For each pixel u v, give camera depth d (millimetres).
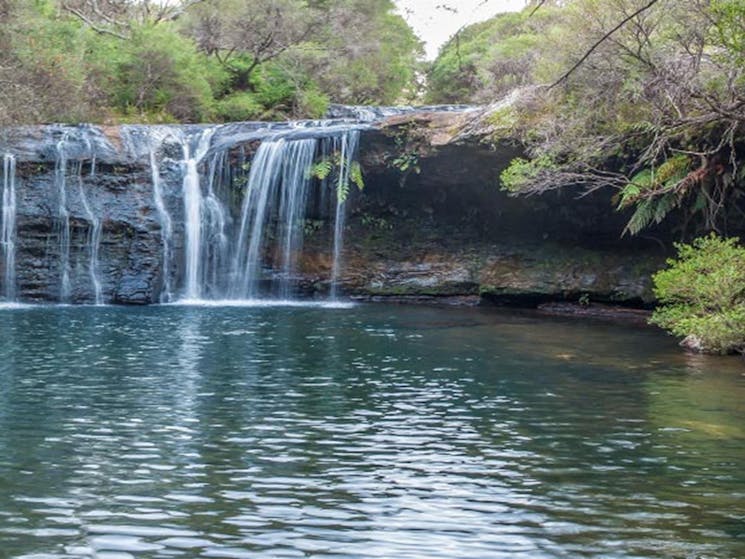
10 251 24938
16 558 6324
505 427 10430
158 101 35969
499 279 25000
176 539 6766
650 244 24062
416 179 25703
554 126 19844
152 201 25938
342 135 25797
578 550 6645
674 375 13805
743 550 6648
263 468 8672
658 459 9133
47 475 8336
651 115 18297
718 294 16766
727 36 15938
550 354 15820
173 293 25906
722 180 19766
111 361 14453
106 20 38375
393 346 16547
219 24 40062
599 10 18141
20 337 17078
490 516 7375
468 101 44906
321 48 41531
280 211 26766
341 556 6496
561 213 24750
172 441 9609
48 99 28938
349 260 26969
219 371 13727
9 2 26562
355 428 10305
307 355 15367
